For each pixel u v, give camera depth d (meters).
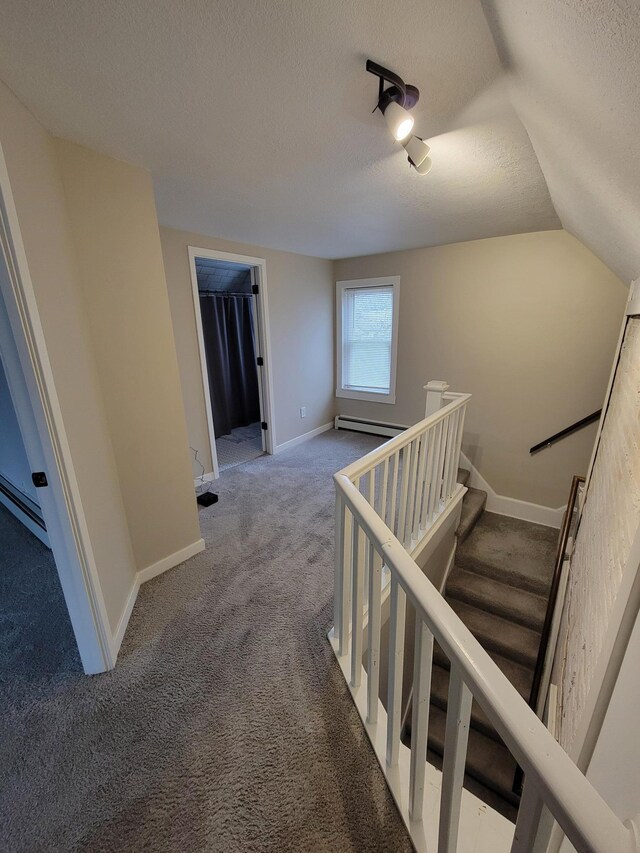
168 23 0.88
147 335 1.87
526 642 2.65
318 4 0.83
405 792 1.08
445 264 3.60
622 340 2.25
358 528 1.22
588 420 3.16
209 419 3.32
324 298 4.45
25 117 1.21
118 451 1.82
